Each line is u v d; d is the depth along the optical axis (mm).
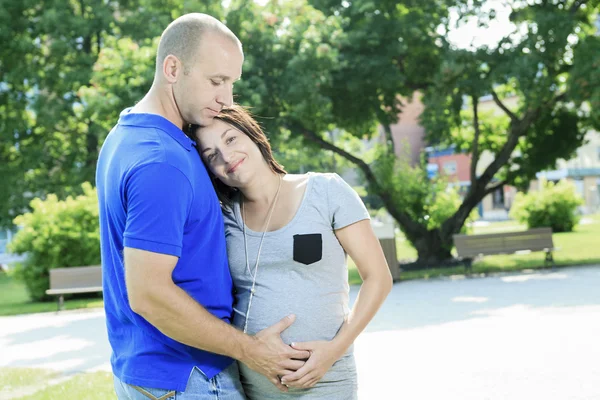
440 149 21938
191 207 2258
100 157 2447
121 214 2217
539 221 28203
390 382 6020
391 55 16734
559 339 7207
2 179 22875
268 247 2543
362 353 7336
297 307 2508
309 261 2512
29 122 23875
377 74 16562
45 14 21406
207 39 2279
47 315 12656
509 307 9891
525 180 19094
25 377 6898
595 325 7820
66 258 14438
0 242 28297
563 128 18578
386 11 17750
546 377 5758
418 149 52594
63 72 22641
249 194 2592
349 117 18125
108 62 15070
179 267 2277
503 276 14320
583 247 19969
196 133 2537
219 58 2289
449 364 6504
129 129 2287
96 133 20453
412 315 9828
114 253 2307
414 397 5508
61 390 6113
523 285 12469
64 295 14844
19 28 22000
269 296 2527
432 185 18938
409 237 18641
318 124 17594
